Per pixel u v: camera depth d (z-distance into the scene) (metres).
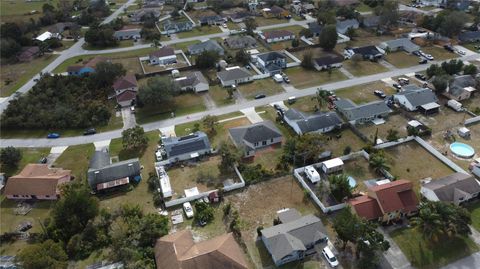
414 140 92.81
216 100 116.56
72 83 122.44
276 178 82.25
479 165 80.19
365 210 68.25
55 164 90.31
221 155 88.56
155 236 66.19
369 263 59.56
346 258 62.69
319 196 76.38
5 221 74.56
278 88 121.75
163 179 81.62
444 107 106.62
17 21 187.12
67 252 64.81
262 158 88.94
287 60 142.25
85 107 110.25
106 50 162.75
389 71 129.88
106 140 99.19
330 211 72.19
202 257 58.44
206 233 69.00
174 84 116.19
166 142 91.25
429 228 63.41
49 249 59.94
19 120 105.31
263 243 66.31
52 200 80.12
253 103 113.50
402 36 159.38
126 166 83.75
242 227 70.00
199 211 73.00
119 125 105.94
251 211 73.88
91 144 97.75
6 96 124.62
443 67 122.50
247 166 84.94
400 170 83.06
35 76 139.00
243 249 65.31
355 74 129.00
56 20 197.00
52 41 165.88
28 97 114.50
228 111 109.88
